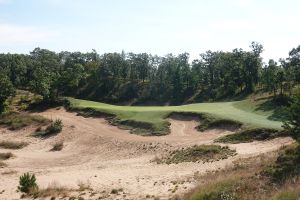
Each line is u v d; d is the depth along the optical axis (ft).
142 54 512.22
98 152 199.72
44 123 260.21
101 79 492.95
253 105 248.52
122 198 91.45
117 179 123.03
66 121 263.70
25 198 100.17
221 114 219.41
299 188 59.06
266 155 114.11
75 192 102.58
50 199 96.07
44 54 636.48
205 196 70.64
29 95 389.60
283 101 243.40
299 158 86.02
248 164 105.19
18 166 178.60
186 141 189.57
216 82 440.86
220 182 76.95
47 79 337.31
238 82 395.14
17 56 597.93
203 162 140.36
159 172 131.85
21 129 256.11
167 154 171.42
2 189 119.03
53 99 328.29
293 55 339.16
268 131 171.01
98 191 102.47
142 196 91.40
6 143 226.79
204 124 211.00
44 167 174.60
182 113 233.96
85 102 329.11
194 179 105.70
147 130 219.61
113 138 214.07
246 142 168.86
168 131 213.05
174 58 500.33
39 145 225.97
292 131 101.55
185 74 449.89
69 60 557.74
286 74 279.90
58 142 224.94
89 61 549.95
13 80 485.97
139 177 124.06
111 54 529.04
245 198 64.28
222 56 446.60
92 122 258.78
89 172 148.15
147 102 435.53
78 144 218.18
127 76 504.43
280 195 57.00
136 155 182.91
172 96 437.99
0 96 310.86
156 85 463.42
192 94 431.43
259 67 384.47
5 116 283.38
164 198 85.30
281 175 75.82
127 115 253.85
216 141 179.01
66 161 188.34
